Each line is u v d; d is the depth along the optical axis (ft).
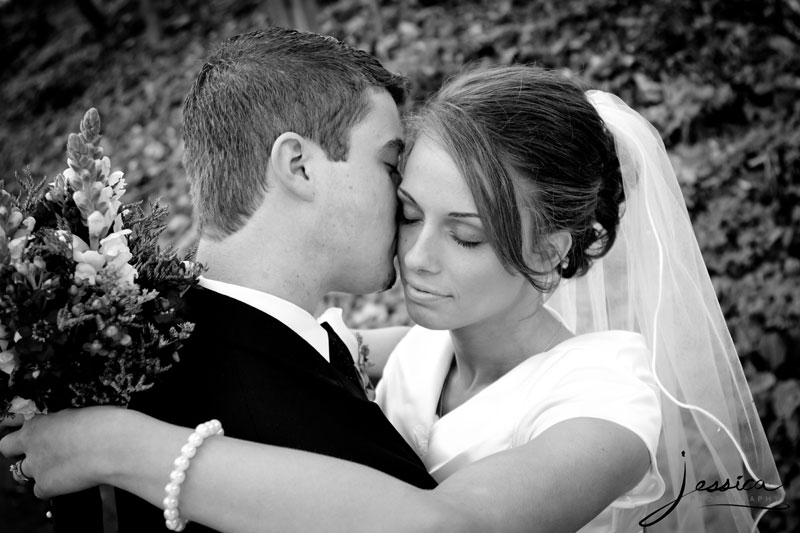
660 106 17.46
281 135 5.51
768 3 18.38
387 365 7.65
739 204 15.24
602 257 6.99
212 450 4.65
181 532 5.04
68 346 4.84
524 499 4.67
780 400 12.23
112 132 23.58
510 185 5.71
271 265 5.64
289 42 5.77
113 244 4.92
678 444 7.11
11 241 4.81
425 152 5.79
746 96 17.19
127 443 4.73
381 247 5.94
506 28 20.31
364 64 5.92
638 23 19.08
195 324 5.38
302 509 4.40
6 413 5.11
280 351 5.25
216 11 26.91
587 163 6.10
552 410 5.72
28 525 13.29
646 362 6.40
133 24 28.12
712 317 7.54
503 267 5.94
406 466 5.21
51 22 30.71
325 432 5.05
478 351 6.71
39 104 26.84
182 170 20.84
